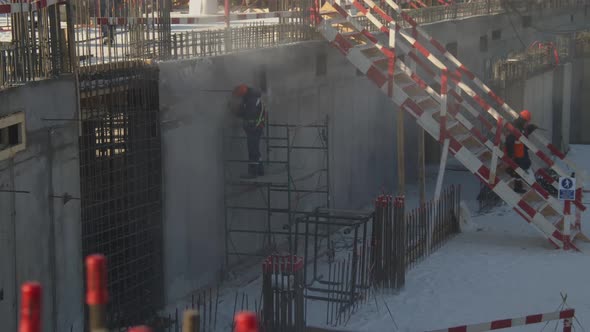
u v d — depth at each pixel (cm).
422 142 2320
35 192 1280
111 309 1483
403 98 2133
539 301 1673
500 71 2853
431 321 1561
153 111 1593
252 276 1922
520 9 3831
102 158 1469
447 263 1959
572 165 2211
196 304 1659
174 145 1670
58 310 1354
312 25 2220
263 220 2064
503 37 3684
